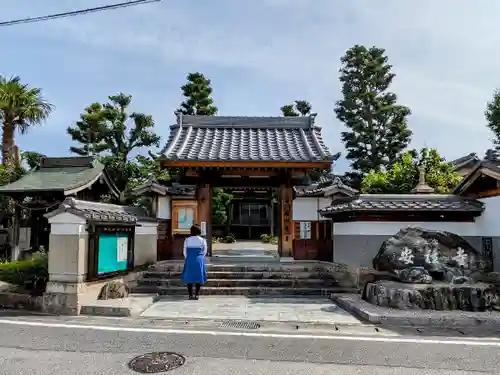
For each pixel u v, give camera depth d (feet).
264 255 48.39
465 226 32.89
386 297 26.04
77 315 25.34
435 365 16.20
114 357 17.07
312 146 41.52
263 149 40.73
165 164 37.40
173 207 42.65
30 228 50.03
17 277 28.40
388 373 15.30
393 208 31.94
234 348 18.34
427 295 25.45
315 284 33.27
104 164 57.72
